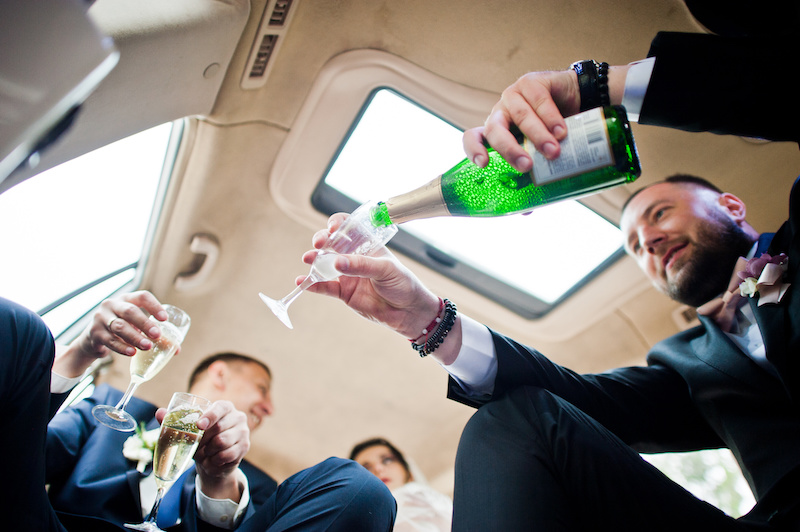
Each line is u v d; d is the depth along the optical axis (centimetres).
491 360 99
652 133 203
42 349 85
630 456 69
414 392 299
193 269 252
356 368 291
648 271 229
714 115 89
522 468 68
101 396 182
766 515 75
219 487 126
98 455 144
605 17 167
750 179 214
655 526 62
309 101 191
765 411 93
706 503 67
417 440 313
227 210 230
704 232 207
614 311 263
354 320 276
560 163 83
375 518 100
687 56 88
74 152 126
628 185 215
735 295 114
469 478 72
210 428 119
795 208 98
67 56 37
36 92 37
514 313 268
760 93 86
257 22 156
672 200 211
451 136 204
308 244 245
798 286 90
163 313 134
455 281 259
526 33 173
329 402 301
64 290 183
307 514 97
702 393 102
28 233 143
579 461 67
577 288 258
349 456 314
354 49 178
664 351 119
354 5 165
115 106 127
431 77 185
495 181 98
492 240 246
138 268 245
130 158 173
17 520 80
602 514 64
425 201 103
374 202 102
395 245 253
